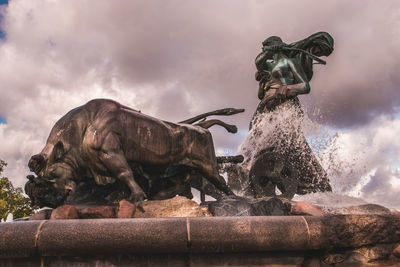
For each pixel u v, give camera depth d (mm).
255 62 7543
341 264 3652
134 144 4898
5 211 30406
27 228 3326
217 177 5543
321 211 4285
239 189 6516
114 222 3367
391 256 3775
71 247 3275
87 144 4703
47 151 4781
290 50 7355
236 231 3377
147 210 4332
